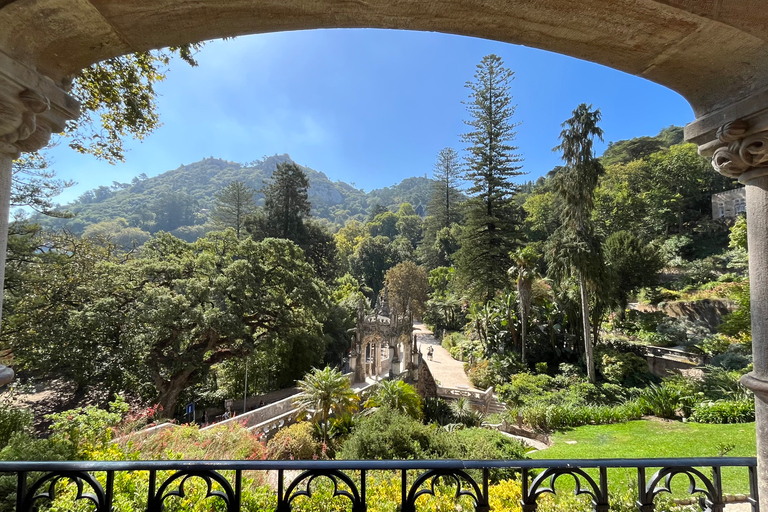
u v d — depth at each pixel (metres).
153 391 17.22
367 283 53.41
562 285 22.41
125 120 7.27
